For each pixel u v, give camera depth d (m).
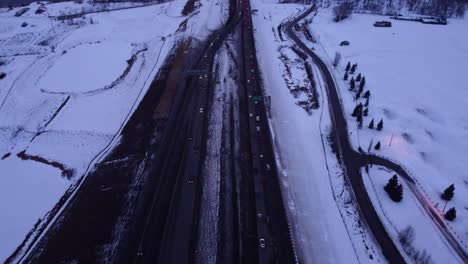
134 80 94.44
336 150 68.06
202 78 92.06
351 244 50.72
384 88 87.31
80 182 64.12
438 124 74.88
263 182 60.59
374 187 59.59
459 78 91.19
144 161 66.75
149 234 52.75
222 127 74.88
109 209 57.22
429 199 57.25
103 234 53.09
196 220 54.91
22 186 64.25
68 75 97.31
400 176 61.75
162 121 77.25
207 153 68.00
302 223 53.88
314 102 83.06
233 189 60.06
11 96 89.38
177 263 48.56
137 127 76.56
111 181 62.91
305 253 49.62
